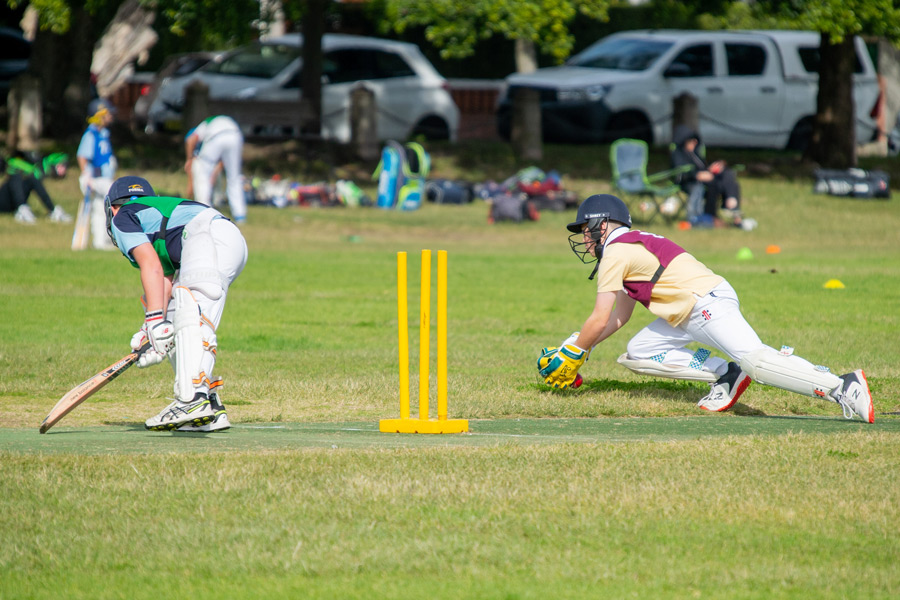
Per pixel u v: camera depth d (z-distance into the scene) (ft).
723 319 78.69
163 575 44.14
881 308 146.92
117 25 421.18
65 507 52.16
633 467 60.39
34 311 136.05
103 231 201.98
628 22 455.22
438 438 70.33
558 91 324.39
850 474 59.00
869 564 45.57
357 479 57.00
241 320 135.33
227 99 298.35
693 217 264.31
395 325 133.69
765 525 50.49
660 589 42.96
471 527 49.83
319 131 317.22
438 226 261.65
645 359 83.66
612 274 81.05
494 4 278.46
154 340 70.44
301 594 42.22
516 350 114.73
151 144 316.60
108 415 80.89
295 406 84.58
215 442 68.18
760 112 331.36
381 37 440.45
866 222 274.98
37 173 237.04
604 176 315.37
